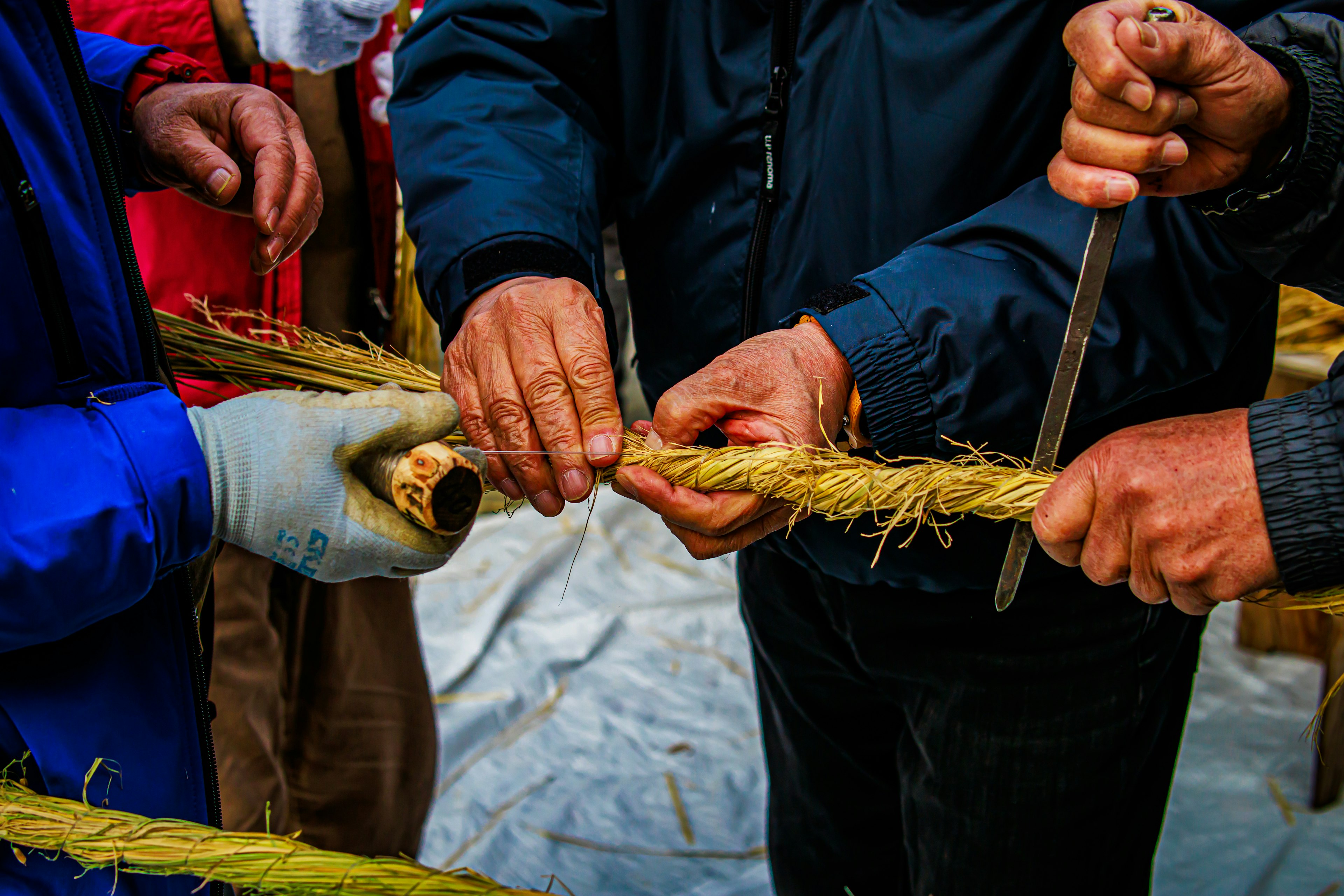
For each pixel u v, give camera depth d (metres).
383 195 2.01
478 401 1.29
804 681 1.71
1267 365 1.44
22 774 1.00
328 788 2.06
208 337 1.47
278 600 1.93
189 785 1.09
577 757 2.72
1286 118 1.01
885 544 1.42
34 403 0.98
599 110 1.54
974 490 1.16
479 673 3.02
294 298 1.93
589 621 3.23
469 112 1.44
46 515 0.86
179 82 1.51
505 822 2.50
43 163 0.94
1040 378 1.24
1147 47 0.93
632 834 2.48
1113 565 1.09
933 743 1.53
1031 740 1.47
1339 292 1.08
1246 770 2.56
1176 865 2.30
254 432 0.96
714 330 1.54
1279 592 1.07
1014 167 1.34
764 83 1.38
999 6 1.24
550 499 1.28
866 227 1.38
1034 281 1.23
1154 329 1.21
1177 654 1.50
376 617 2.00
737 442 1.26
